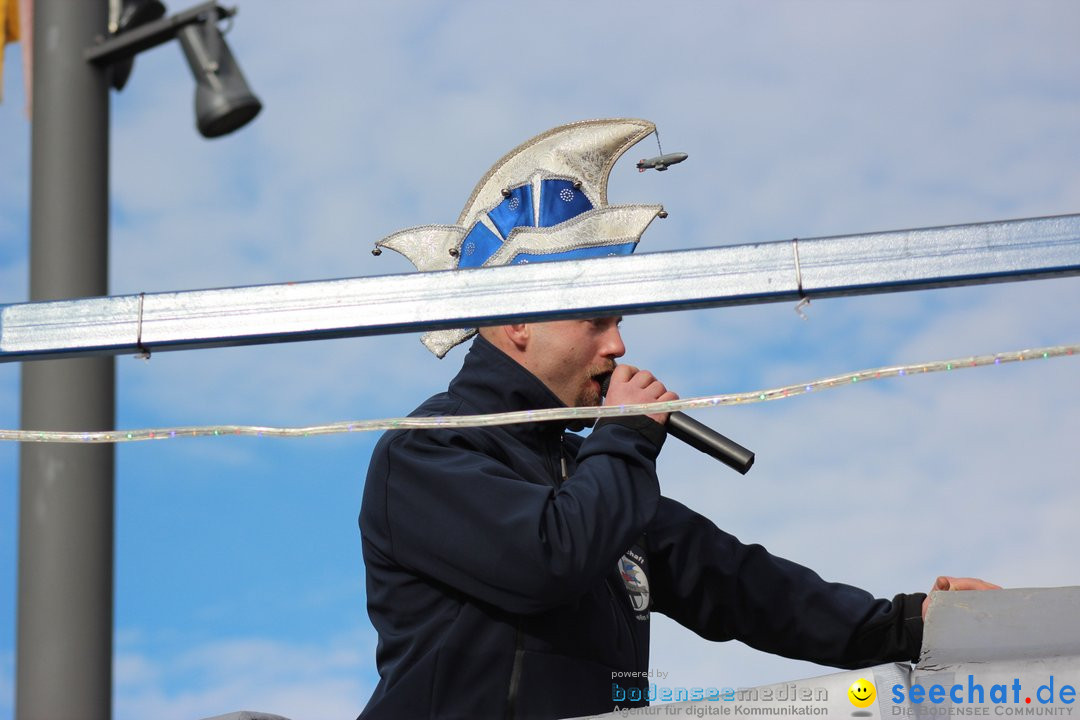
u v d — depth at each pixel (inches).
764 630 204.7
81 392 187.5
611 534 172.7
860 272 140.6
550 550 169.5
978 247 139.7
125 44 195.6
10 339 152.8
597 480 176.6
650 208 201.3
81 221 194.4
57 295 192.4
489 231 205.0
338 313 148.6
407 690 172.2
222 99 190.7
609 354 195.2
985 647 141.4
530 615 174.6
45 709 171.6
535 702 171.6
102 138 197.6
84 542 179.6
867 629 203.2
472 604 174.9
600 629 178.4
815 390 143.9
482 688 171.6
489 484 174.9
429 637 175.2
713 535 207.5
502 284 146.5
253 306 150.6
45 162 195.5
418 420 150.7
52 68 197.3
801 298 141.9
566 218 202.8
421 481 177.6
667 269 143.7
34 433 153.9
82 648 174.9
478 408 189.6
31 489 181.9
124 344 151.5
